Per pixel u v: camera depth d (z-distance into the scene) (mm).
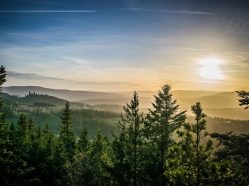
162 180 29516
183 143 24656
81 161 35906
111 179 34156
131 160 33500
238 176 20781
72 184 34469
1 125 27750
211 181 22297
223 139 19188
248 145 18344
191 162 24109
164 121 37125
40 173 47875
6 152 26719
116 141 34812
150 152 33250
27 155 48656
